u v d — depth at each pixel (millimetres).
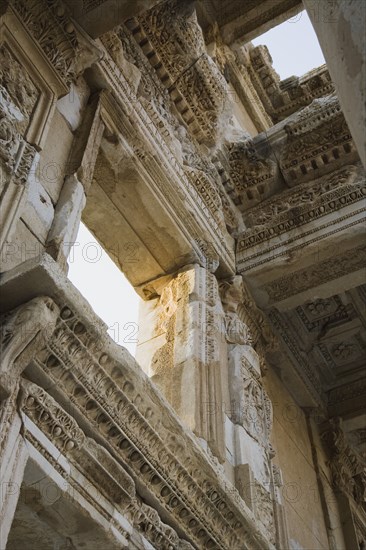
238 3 9445
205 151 8688
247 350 7750
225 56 9797
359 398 10172
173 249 7707
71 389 4355
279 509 6664
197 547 5113
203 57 8172
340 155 8797
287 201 8789
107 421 4566
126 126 6891
